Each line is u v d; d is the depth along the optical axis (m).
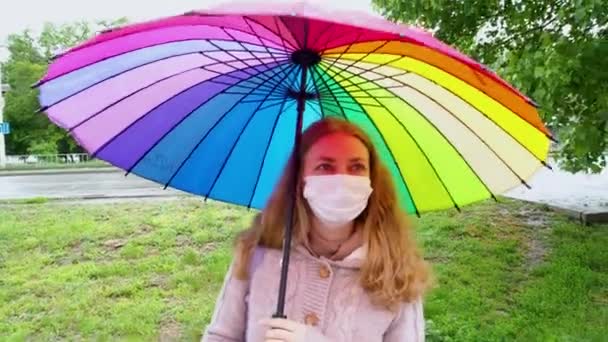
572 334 4.59
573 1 4.84
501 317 5.03
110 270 6.33
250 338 1.60
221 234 7.58
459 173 1.64
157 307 5.38
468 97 1.38
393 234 1.60
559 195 9.97
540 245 7.11
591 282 5.76
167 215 8.65
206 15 0.92
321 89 1.61
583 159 5.96
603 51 4.95
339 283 1.56
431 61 1.15
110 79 1.51
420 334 1.60
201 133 1.75
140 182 15.66
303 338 1.46
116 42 1.28
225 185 1.86
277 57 1.47
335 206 1.50
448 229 7.73
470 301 5.34
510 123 1.39
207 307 5.36
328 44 1.28
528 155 1.45
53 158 32.72
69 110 1.51
